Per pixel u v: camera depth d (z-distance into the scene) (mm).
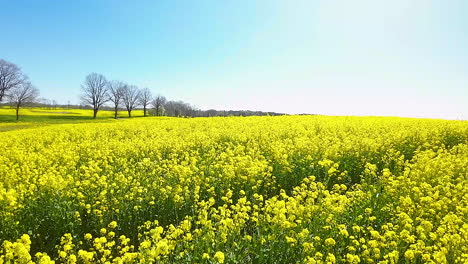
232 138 18938
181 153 16234
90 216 8266
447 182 10203
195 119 35438
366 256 5746
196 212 8062
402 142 16422
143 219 8070
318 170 11344
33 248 7234
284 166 11320
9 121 63438
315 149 13836
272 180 10930
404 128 21375
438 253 5473
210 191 9438
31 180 11141
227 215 7273
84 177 11305
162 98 98500
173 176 10438
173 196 8727
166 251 5414
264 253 6133
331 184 11102
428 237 6707
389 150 14062
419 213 7688
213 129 22453
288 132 20062
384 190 9250
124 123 32875
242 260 6027
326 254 6031
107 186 9648
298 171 11531
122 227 7863
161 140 18328
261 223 7004
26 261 5207
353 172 12281
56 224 7547
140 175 10945
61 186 8812
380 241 6180
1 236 7227
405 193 8992
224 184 9906
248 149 16047
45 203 8383
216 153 15141
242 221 6816
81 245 7219
